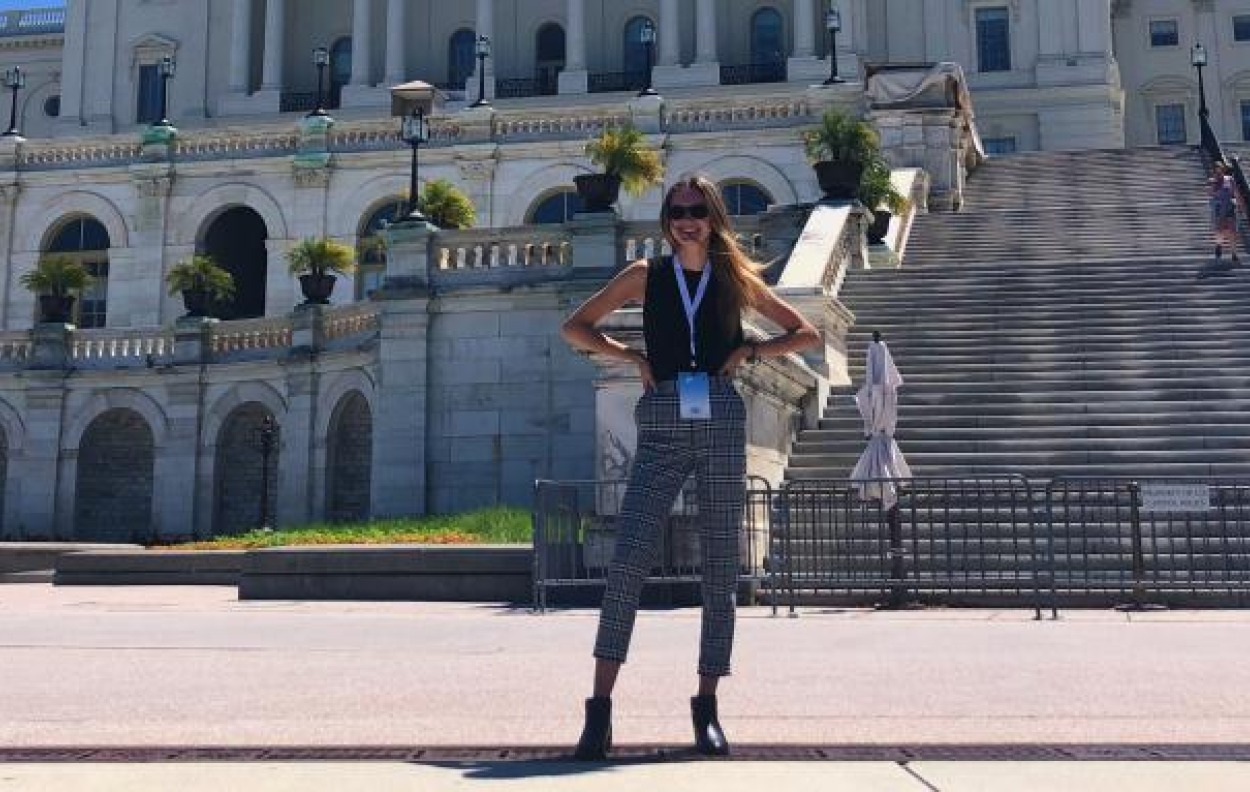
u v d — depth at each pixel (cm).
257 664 778
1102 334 1966
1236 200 2750
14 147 3769
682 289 468
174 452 2838
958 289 2183
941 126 3206
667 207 471
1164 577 1321
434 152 3559
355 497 2578
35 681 698
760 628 1036
